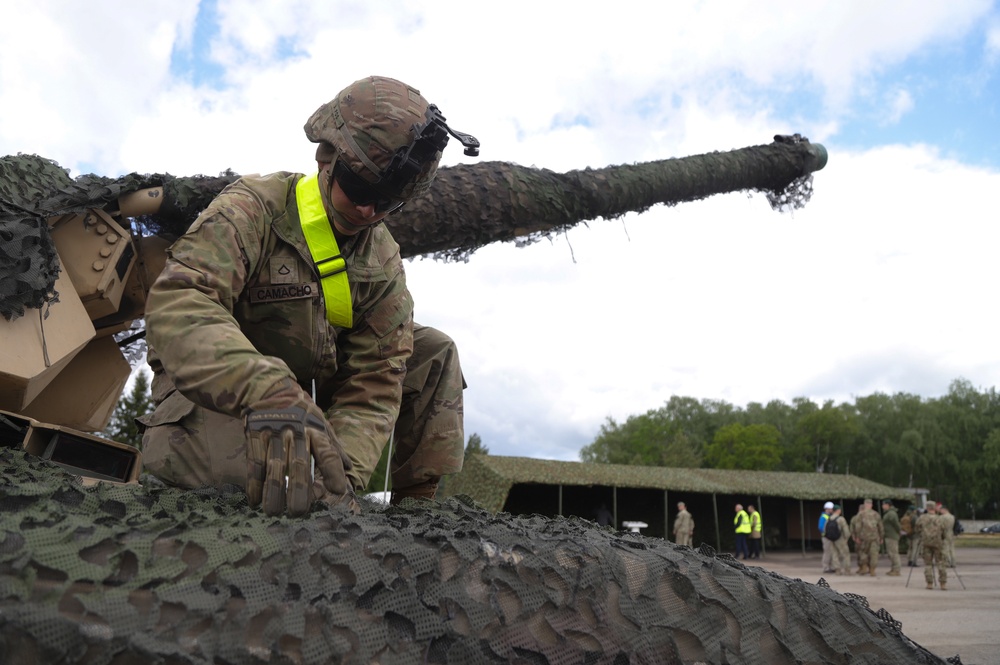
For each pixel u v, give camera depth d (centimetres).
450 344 277
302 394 171
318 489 180
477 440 3128
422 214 355
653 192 419
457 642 130
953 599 1241
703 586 158
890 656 171
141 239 307
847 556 2070
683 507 2402
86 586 115
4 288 239
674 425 10119
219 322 187
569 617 142
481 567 141
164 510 149
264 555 128
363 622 127
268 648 119
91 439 254
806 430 10100
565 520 204
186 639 115
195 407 225
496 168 373
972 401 9694
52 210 265
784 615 164
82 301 289
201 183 302
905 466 9494
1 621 104
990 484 8981
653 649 146
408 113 204
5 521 120
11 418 241
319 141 213
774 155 468
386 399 239
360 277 227
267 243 219
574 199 387
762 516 3694
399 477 281
